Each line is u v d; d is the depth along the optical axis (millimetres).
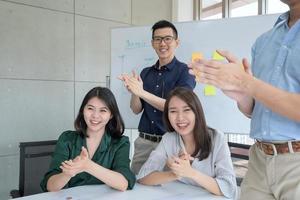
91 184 1821
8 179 3246
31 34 3316
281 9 3459
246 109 1147
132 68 3170
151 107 2506
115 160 1877
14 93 3240
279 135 984
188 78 2416
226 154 1808
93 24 3740
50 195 1599
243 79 867
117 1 3918
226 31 2818
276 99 852
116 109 1916
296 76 944
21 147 2291
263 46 1097
